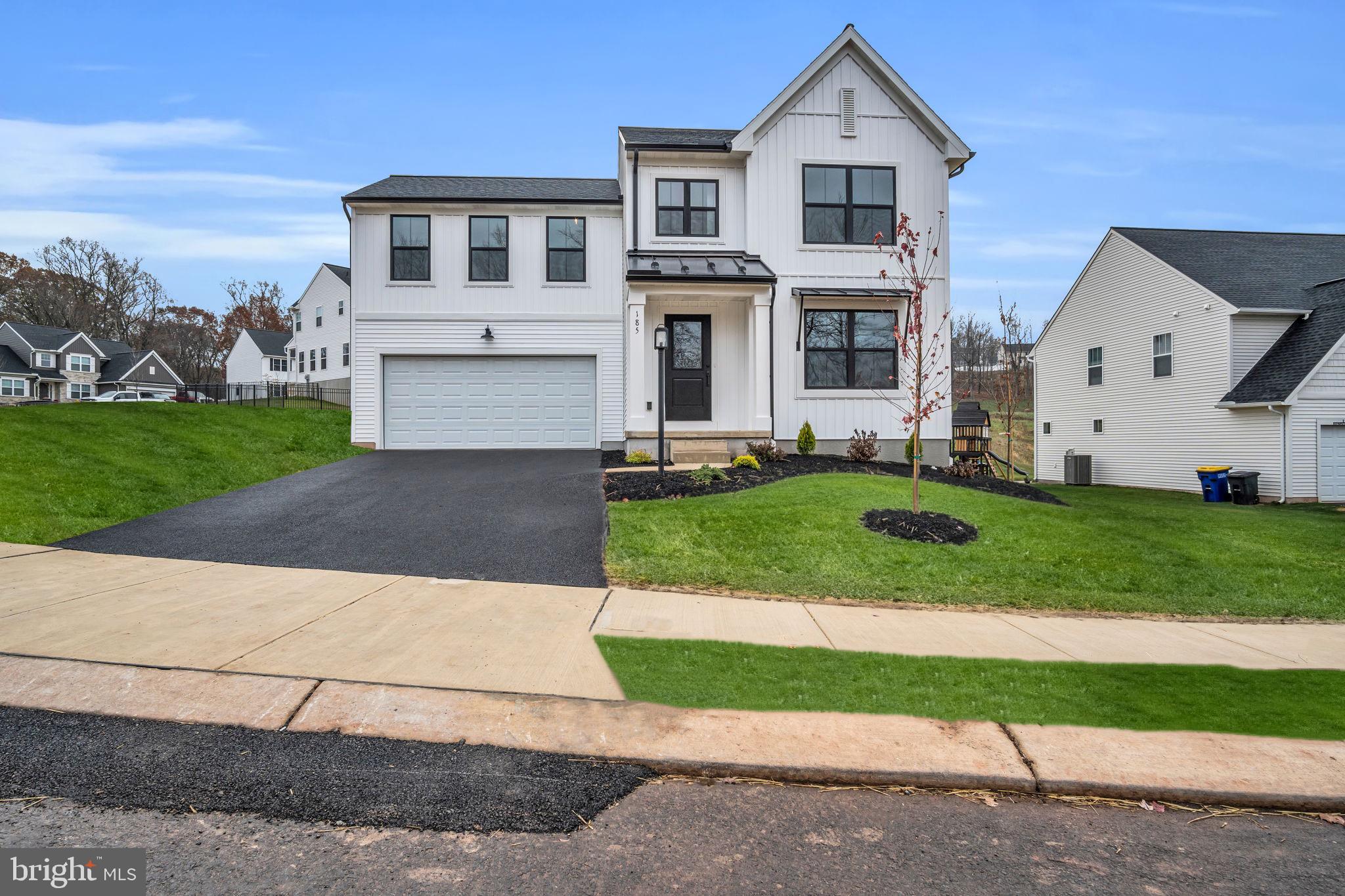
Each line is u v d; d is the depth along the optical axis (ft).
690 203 50.47
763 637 17.99
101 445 39.01
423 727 12.51
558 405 54.90
